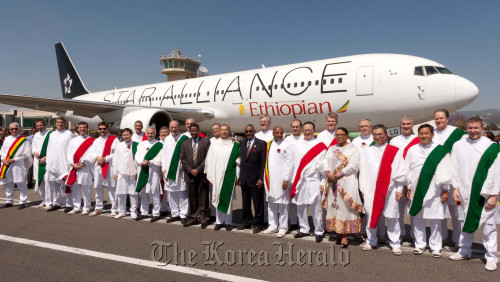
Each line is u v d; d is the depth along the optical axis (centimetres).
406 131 443
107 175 588
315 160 453
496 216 350
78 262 356
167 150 539
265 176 476
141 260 362
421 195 379
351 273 329
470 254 371
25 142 656
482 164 347
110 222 542
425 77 866
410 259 373
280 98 1098
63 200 720
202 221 507
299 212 465
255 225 499
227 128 506
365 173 418
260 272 330
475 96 820
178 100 1447
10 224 523
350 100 962
